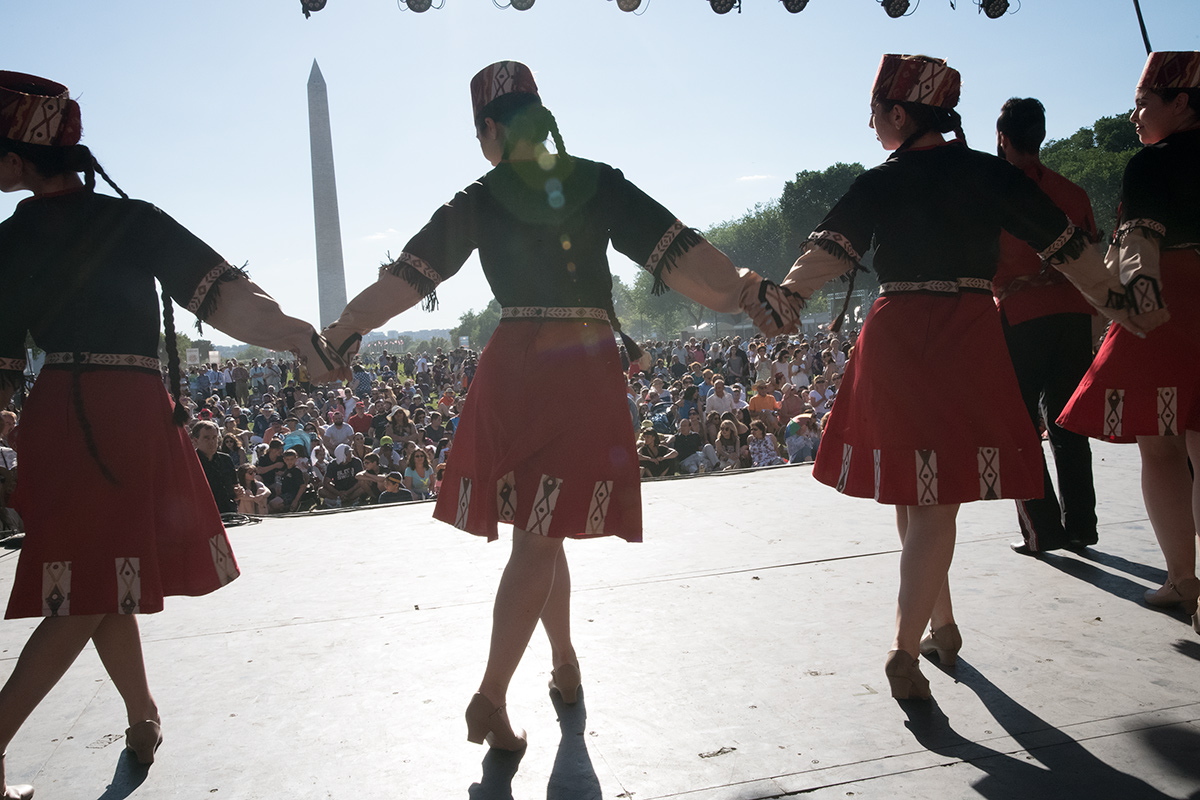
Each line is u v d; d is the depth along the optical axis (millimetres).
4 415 6527
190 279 2037
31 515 1934
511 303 2150
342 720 2344
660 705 2344
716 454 10531
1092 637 2695
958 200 2305
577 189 2143
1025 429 2354
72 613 1900
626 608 3121
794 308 2188
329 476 9734
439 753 2141
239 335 2055
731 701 2350
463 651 2795
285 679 2637
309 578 3746
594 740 2168
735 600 3160
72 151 2021
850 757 2029
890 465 2293
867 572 3424
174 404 2107
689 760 2051
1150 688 2318
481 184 2188
